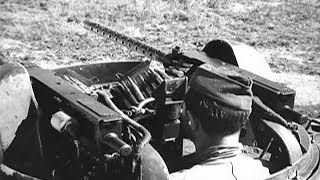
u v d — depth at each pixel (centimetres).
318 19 1480
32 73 318
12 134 272
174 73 365
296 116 306
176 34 1177
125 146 226
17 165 279
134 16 1324
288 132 303
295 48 1130
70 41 1006
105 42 1010
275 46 1137
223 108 243
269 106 319
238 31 1267
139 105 324
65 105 269
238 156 255
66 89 286
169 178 245
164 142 327
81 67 427
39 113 289
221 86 244
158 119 325
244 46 386
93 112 245
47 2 1395
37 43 979
